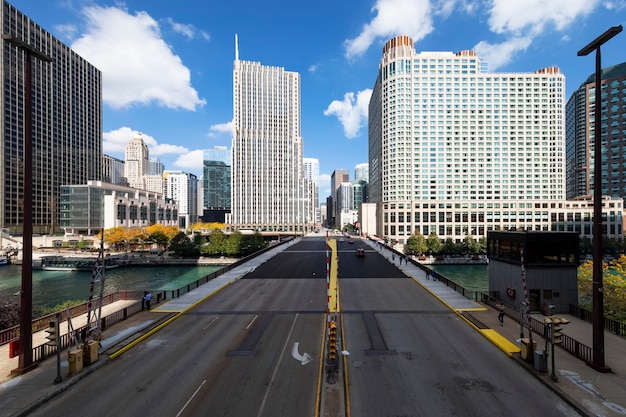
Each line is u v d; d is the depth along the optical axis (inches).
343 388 544.7
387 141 5546.3
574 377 567.5
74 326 869.2
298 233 7352.4
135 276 3075.8
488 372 602.2
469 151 5334.6
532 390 536.4
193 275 3110.2
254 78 7637.8
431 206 5285.4
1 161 5467.5
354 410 479.2
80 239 5022.1
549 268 999.0
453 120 5349.4
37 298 2321.6
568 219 5093.5
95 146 7736.2
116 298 1199.6
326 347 719.1
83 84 7381.9
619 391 520.7
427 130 5369.1
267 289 1363.2
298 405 494.0
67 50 6929.1
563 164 5280.5
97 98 7859.3
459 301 1127.0
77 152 7150.6
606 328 827.4
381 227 5743.1
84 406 498.6
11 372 593.6
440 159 5354.3
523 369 613.6
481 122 5344.5
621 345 712.4
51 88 6491.1
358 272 1779.0
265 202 7623.0
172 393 533.0
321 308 1058.1
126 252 4239.7
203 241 4057.6
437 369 614.5
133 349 725.3
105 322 854.5
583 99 6934.1
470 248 4062.5
